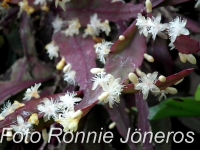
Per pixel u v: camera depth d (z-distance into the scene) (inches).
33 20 8.7
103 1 6.7
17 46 9.4
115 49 5.8
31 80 8.3
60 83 8.0
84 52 6.7
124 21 7.1
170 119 7.4
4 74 9.0
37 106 5.5
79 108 5.4
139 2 7.0
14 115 5.5
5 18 8.7
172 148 7.6
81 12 7.1
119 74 5.6
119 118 7.0
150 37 7.8
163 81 5.2
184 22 5.4
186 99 6.0
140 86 5.3
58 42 7.2
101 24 6.8
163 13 7.4
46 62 8.9
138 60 5.6
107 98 5.3
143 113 6.5
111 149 7.2
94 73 5.7
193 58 5.5
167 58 7.7
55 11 7.6
